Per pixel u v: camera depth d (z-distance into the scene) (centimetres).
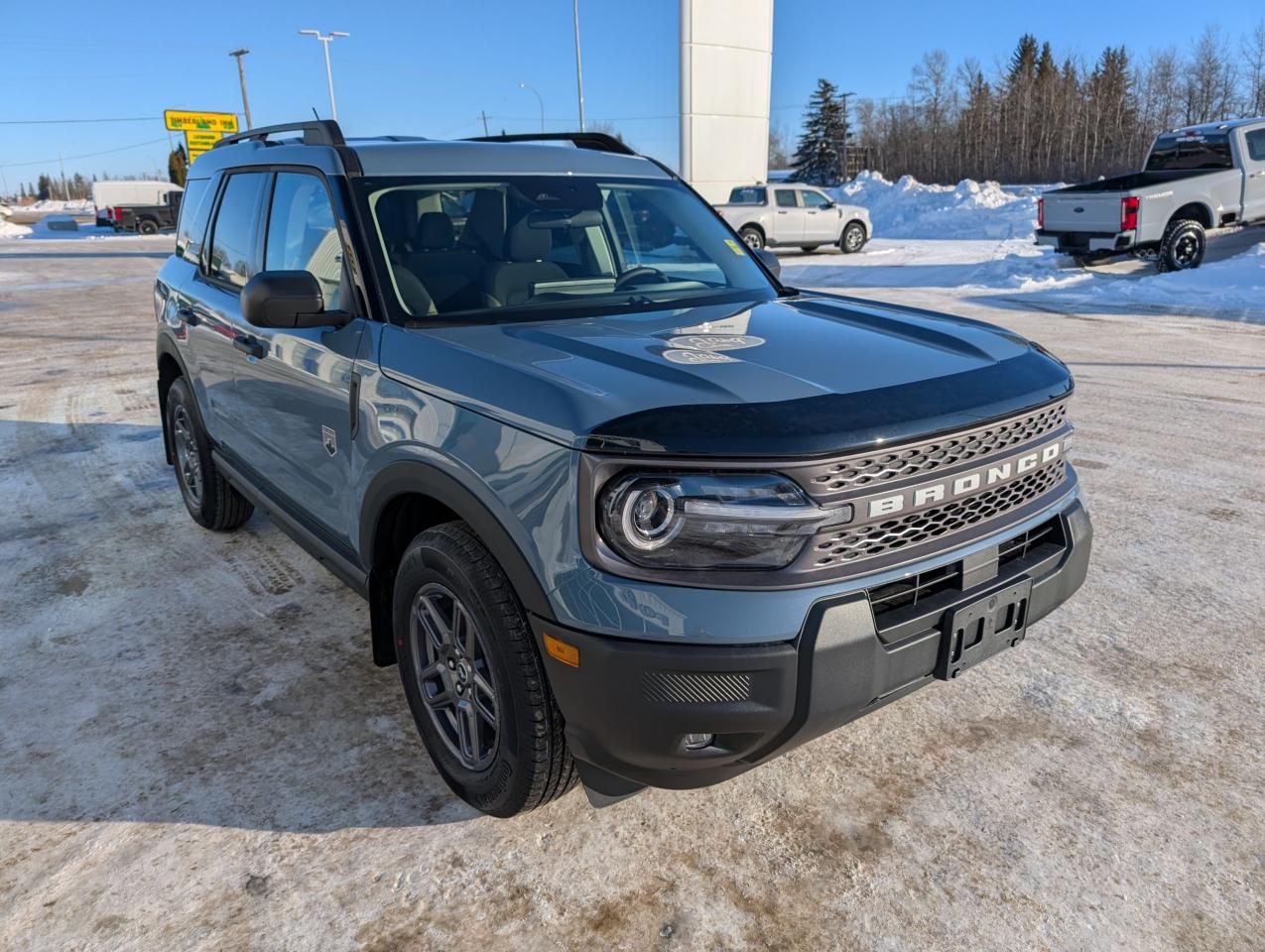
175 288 468
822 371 230
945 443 217
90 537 483
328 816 263
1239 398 720
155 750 295
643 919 225
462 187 323
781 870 240
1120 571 410
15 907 231
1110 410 689
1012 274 1598
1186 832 250
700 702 198
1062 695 316
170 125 4875
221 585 421
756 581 200
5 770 286
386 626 294
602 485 200
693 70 2530
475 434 228
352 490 289
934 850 245
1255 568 411
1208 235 1803
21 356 1062
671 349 247
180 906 231
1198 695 314
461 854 247
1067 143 6794
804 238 2231
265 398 351
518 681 224
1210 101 6356
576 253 330
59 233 5384
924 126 7562
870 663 208
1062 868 238
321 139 331
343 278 299
